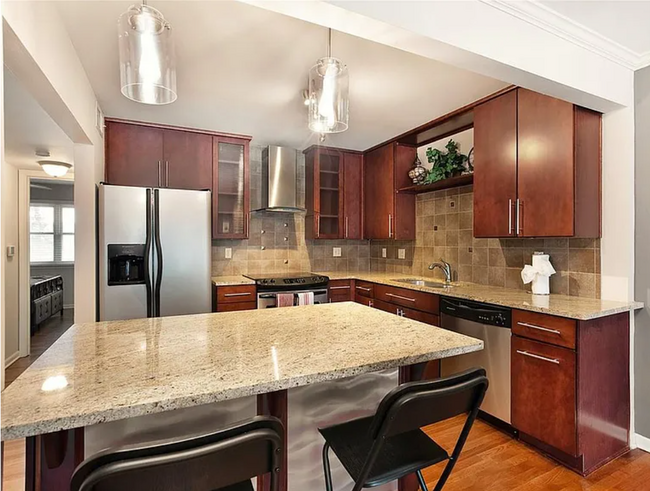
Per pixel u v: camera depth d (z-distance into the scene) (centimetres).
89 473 66
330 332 152
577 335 188
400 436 128
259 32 184
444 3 141
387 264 435
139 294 278
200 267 298
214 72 228
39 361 115
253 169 409
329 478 126
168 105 284
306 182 427
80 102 213
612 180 220
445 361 265
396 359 119
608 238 223
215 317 180
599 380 198
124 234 273
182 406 91
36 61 135
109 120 313
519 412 216
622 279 217
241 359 118
